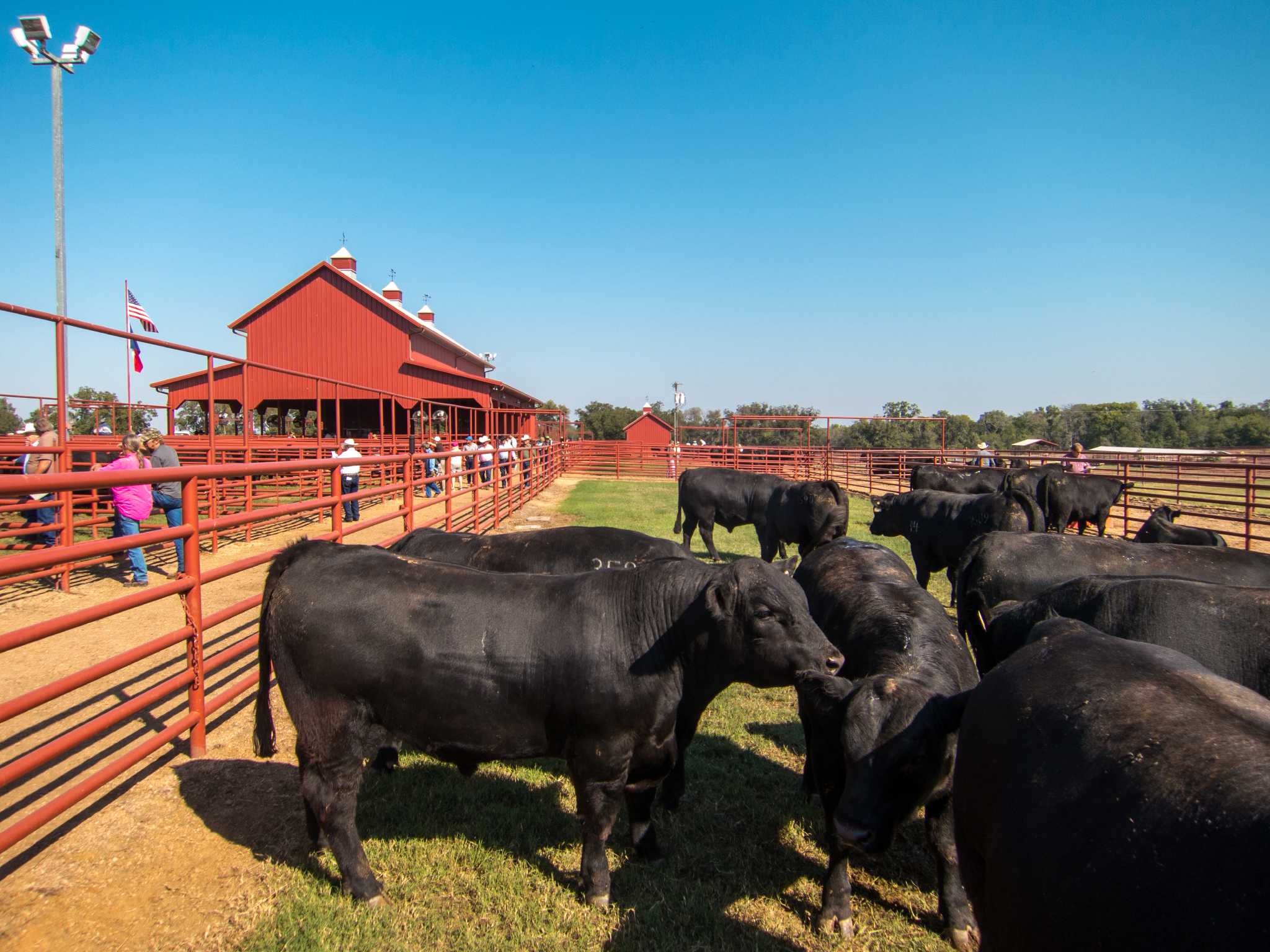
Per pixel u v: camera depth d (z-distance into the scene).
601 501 20.83
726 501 12.35
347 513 14.12
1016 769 2.10
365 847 3.92
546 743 3.58
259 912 3.37
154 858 3.68
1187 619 3.71
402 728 3.53
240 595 8.26
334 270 29.94
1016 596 5.70
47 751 3.30
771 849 4.10
